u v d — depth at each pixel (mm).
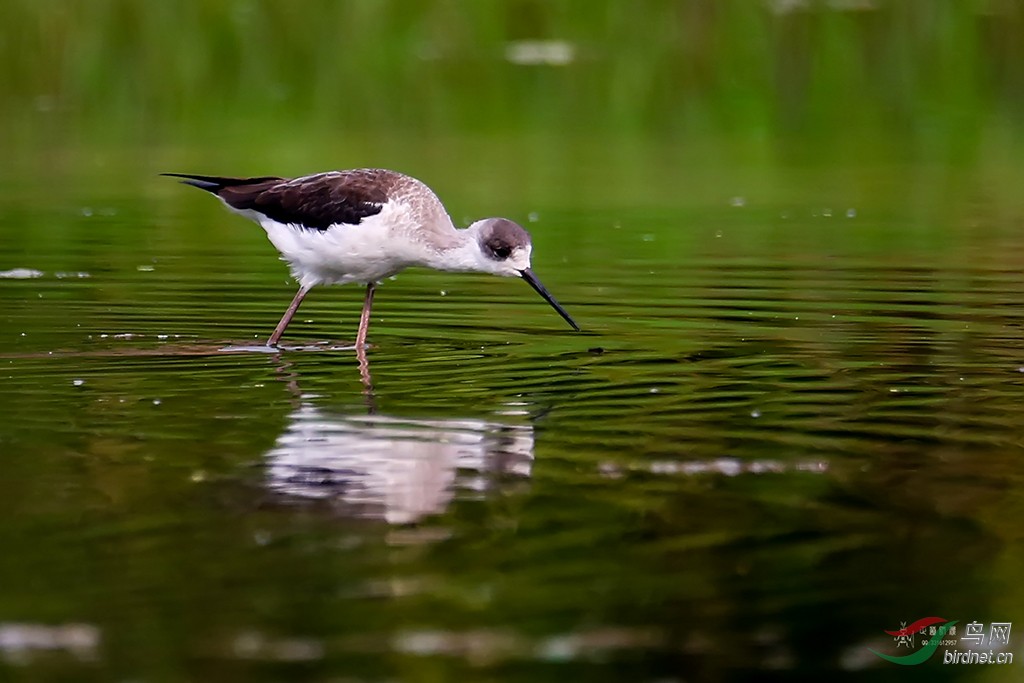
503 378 11398
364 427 9859
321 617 6820
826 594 7164
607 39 27438
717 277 15773
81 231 18609
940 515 8148
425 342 12906
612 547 7648
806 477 8789
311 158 23766
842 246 17766
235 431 9719
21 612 6797
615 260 16844
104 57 26984
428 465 8984
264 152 24281
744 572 7383
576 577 7285
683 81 27094
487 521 7996
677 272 16094
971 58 27047
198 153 24328
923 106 26938
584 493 8469
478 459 9109
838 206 20891
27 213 19797
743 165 24328
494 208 20375
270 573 7250
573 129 27094
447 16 27484
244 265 16562
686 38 27062
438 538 7750
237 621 6766
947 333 12961
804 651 6664
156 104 27047
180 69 26984
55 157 24328
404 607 6930
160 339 12859
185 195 21406
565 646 6621
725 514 8141
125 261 16703
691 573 7348
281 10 27141
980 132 26453
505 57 27406
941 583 7281
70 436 9523
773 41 26922
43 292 14852
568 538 7770
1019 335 12875
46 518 7930
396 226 13336
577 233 18656
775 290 15039
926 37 27016
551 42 27625
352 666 6395
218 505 8180
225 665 6383
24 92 27016
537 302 14633
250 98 27156
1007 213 20281
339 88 27141
